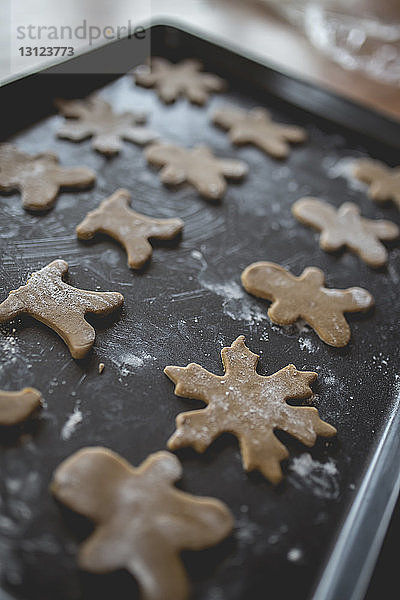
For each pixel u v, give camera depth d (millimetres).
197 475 314
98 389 336
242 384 346
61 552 281
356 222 455
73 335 346
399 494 321
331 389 361
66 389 333
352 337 388
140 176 456
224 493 311
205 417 329
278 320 384
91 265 393
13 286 372
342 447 337
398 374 374
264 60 545
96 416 326
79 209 423
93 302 365
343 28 638
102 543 281
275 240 438
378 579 362
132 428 325
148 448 319
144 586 274
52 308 356
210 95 537
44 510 291
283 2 662
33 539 283
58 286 367
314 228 449
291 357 372
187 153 476
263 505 310
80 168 446
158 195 446
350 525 308
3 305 352
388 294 419
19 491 295
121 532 284
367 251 438
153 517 291
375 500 314
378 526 305
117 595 276
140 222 417
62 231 407
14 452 307
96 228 407
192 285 396
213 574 288
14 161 436
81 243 403
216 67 555
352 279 425
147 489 297
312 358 373
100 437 319
